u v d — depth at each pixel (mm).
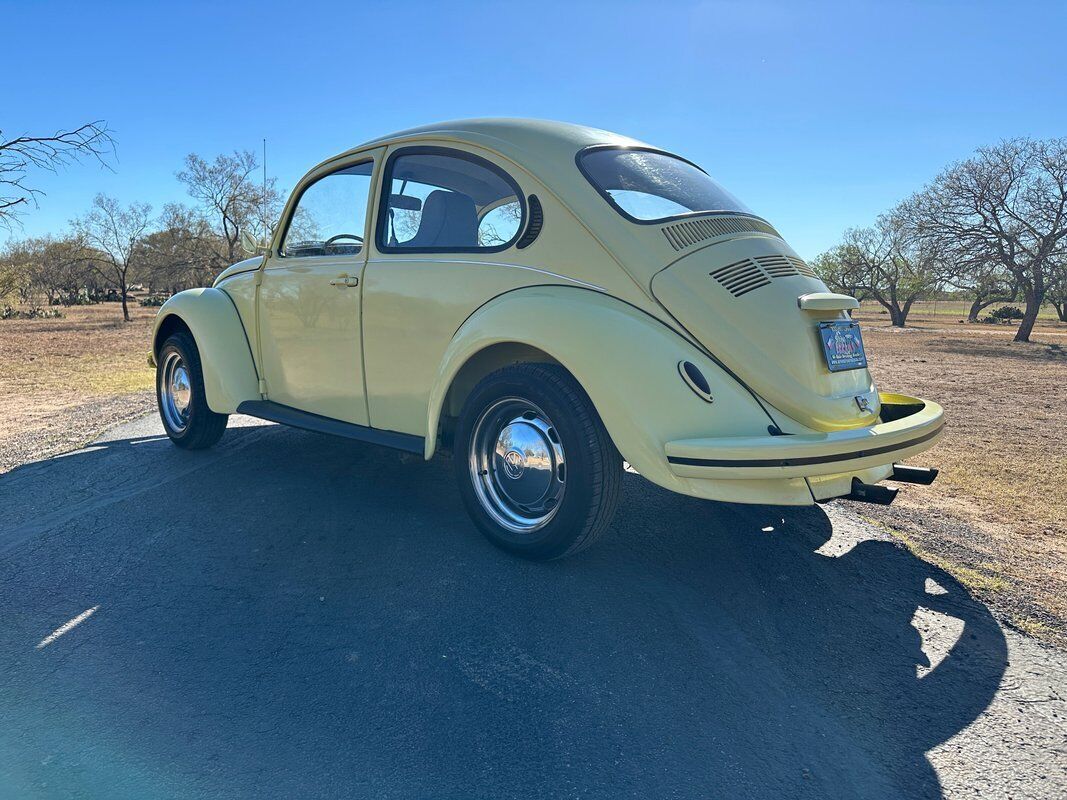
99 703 2195
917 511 4375
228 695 2246
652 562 3320
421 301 3479
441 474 4539
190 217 45469
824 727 2193
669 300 2898
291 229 4367
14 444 5355
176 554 3291
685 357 2781
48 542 3416
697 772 1970
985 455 6062
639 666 2473
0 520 3707
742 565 3342
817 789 1925
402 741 2055
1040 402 9484
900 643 2713
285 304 4262
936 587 3217
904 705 2324
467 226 3426
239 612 2770
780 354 2855
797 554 3512
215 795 1830
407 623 2701
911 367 15164
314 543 3424
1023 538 3959
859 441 2725
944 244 33969
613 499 2943
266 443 5328
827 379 2967
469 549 3371
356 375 3869
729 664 2514
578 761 1996
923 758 2070
